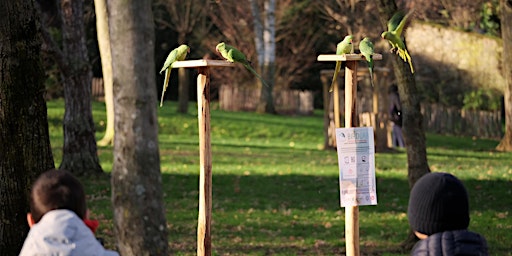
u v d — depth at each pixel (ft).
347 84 24.68
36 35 28.78
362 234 47.01
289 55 169.78
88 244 13.65
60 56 64.75
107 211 52.65
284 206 56.34
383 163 80.59
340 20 151.74
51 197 14.05
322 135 116.78
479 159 86.89
